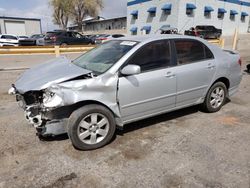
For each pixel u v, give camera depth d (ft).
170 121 14.74
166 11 103.04
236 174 9.53
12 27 167.43
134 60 12.00
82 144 11.09
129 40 13.38
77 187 8.84
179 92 13.73
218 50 15.84
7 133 13.02
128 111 12.07
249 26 134.51
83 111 10.79
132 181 9.16
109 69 11.47
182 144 11.91
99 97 11.00
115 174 9.59
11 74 30.35
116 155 10.95
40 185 8.93
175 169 9.87
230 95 17.02
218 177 9.36
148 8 113.09
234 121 14.78
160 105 13.17
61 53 40.81
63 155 10.93
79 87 10.52
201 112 16.24
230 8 117.91
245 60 42.98
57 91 10.21
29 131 13.28
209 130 13.48
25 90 10.74
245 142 12.10
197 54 14.51
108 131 11.64
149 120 14.88
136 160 10.55
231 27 121.90
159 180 9.21
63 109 10.75
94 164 10.26
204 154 10.98
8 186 8.86
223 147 11.60
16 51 37.52
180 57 13.66
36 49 38.88
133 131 13.38
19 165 10.14
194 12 102.53
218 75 15.44
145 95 12.33
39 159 10.59
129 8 128.77
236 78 16.84
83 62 13.38
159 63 12.80
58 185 8.94
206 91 15.24
